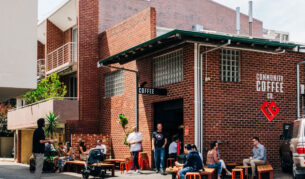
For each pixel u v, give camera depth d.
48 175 16.94
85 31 22.12
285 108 17.11
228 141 15.71
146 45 15.25
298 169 12.98
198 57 15.42
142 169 17.42
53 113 21.00
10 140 41.06
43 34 28.95
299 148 12.67
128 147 19.36
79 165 18.05
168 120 17.25
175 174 13.34
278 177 14.21
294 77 17.52
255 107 16.44
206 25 28.12
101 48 22.14
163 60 17.34
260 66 16.77
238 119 16.02
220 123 15.66
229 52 16.27
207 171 12.46
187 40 14.07
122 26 20.33
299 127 13.18
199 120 15.20
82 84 21.73
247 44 15.05
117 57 17.39
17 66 10.05
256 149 13.92
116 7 23.50
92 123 21.83
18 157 29.22
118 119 20.28
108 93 21.47
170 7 26.23
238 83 16.17
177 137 16.09
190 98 15.46
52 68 24.97
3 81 9.90
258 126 16.41
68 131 21.23
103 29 22.88
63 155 19.48
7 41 10.01
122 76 20.28
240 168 14.03
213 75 15.74
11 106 41.78
